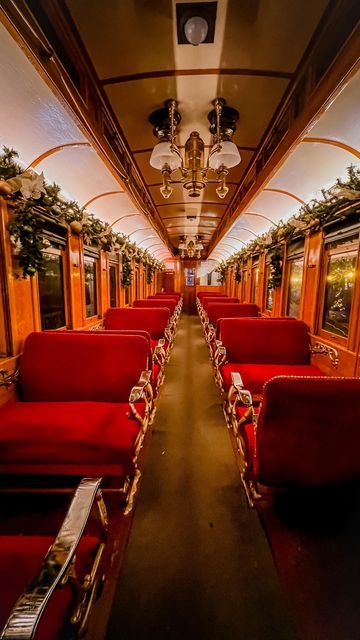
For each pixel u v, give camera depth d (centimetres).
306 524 171
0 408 211
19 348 238
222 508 183
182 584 136
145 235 741
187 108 208
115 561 147
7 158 208
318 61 159
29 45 119
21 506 181
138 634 117
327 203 276
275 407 125
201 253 1352
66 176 288
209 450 248
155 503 187
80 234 362
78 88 169
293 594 132
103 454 167
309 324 340
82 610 92
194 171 251
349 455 138
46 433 174
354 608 126
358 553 153
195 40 136
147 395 226
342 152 232
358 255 241
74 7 130
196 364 510
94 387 232
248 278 715
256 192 317
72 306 344
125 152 280
